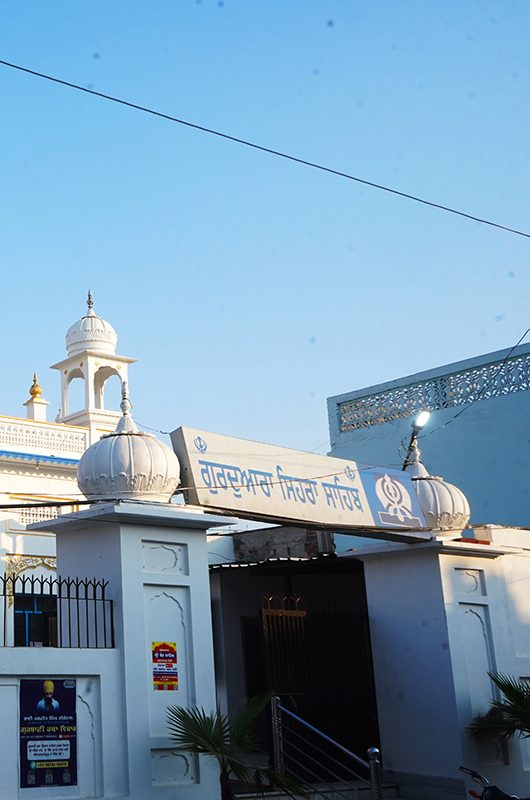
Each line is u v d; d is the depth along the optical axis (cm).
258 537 1705
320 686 1270
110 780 889
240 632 1511
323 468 1154
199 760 956
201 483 1003
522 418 1681
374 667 1298
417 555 1288
